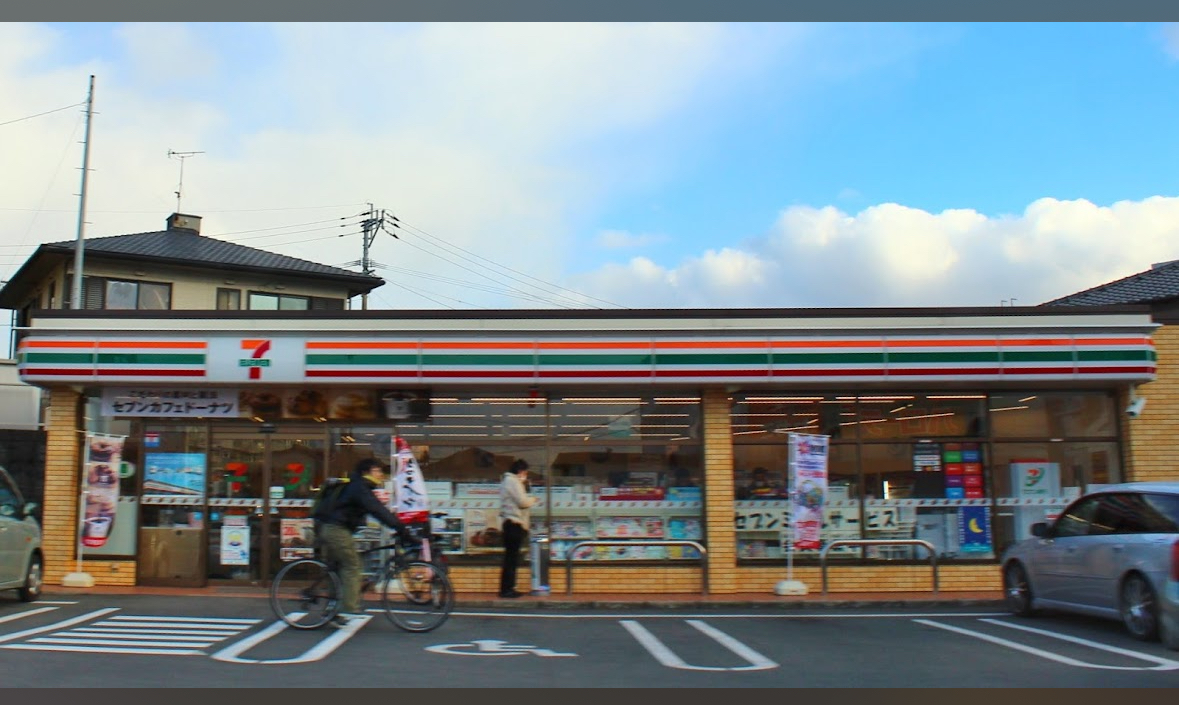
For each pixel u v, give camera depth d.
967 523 14.76
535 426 14.73
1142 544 9.85
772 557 14.53
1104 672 8.09
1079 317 14.38
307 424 14.66
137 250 30.20
